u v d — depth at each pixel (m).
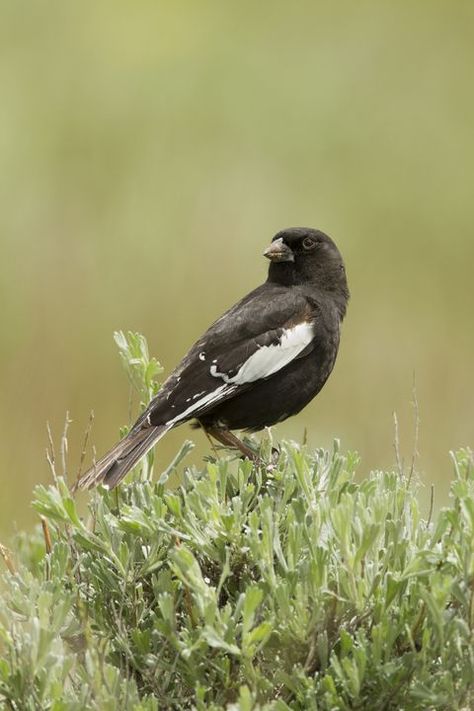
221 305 16.70
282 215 21.42
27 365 13.86
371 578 6.22
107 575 6.59
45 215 19.09
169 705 6.33
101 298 16.08
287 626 6.06
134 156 22.28
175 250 17.48
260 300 9.23
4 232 18.19
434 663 6.22
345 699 6.10
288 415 9.30
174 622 6.24
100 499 6.93
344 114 25.16
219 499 6.70
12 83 24.30
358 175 23.27
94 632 6.66
